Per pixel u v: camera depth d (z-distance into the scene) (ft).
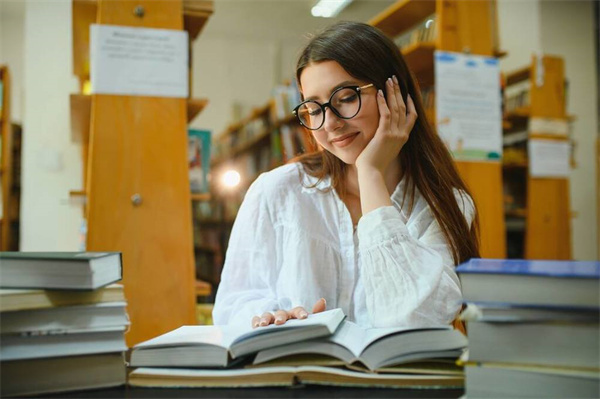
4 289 2.06
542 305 1.82
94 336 2.09
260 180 3.92
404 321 2.76
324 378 2.06
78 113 6.94
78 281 2.04
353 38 3.33
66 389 2.05
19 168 14.24
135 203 6.00
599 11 16.85
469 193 4.07
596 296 1.77
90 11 7.18
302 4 21.26
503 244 9.00
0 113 13.41
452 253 3.59
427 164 3.78
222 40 25.02
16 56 21.90
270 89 25.46
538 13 16.12
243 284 3.72
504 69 16.56
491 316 1.89
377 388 2.06
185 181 6.14
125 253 5.94
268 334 2.12
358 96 3.24
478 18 9.03
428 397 1.95
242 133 21.81
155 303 5.98
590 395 1.75
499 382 1.86
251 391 2.03
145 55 6.11
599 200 15.97
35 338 2.02
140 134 6.06
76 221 9.95
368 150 3.21
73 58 8.14
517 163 12.55
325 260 3.59
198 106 6.70
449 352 2.10
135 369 2.18
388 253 2.89
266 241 3.72
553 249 12.34
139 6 6.11
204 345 2.13
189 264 6.09
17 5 20.99
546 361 1.82
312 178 3.81
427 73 10.98
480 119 8.91
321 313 2.51
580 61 16.70
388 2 20.89
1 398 1.99
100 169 5.93
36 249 9.76
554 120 12.45
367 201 3.07
